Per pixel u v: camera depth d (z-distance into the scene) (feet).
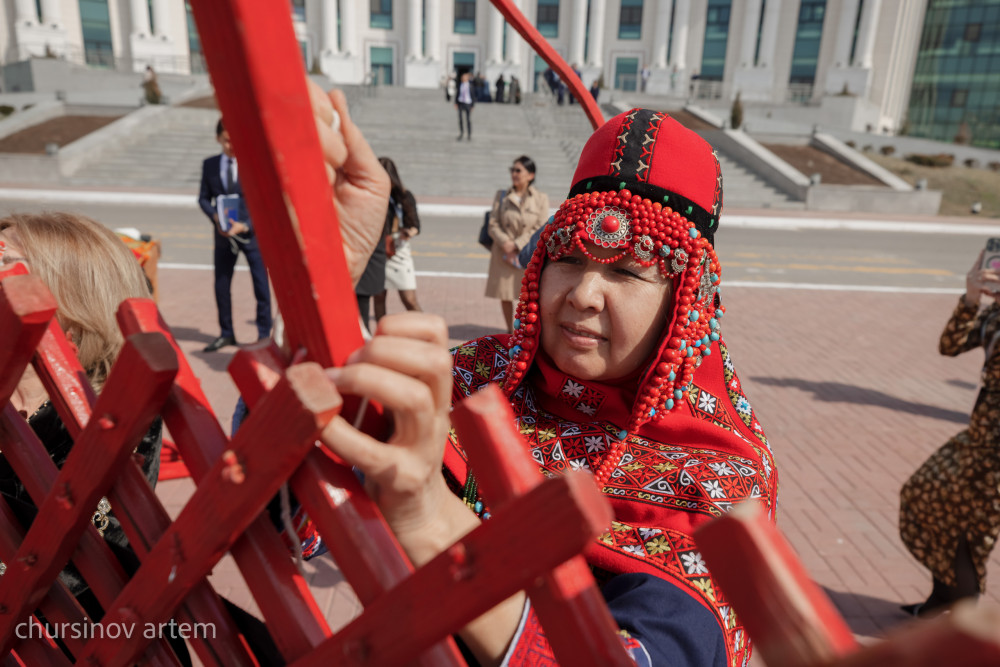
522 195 18.34
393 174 17.69
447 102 87.35
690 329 2.85
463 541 1.37
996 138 110.83
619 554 2.55
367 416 1.67
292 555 1.85
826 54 118.21
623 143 2.83
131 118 63.87
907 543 9.52
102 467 1.98
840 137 90.27
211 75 1.30
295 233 1.42
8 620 2.47
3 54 103.60
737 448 3.05
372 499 1.75
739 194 62.39
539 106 87.66
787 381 18.69
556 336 2.98
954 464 8.93
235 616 2.29
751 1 114.83
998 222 58.59
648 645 2.08
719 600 2.41
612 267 2.80
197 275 27.58
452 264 32.09
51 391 2.29
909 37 118.52
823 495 12.60
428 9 116.78
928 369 20.22
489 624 1.89
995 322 8.61
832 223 51.75
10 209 4.40
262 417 1.51
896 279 33.81
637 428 2.91
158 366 1.73
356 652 1.54
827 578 10.30
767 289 30.45
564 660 1.40
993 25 109.40
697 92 115.96
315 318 1.53
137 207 45.98
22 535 2.68
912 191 60.34
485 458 1.48
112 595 2.39
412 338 1.64
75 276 4.11
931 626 0.80
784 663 1.05
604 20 120.98
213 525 1.69
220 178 17.40
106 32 107.45
